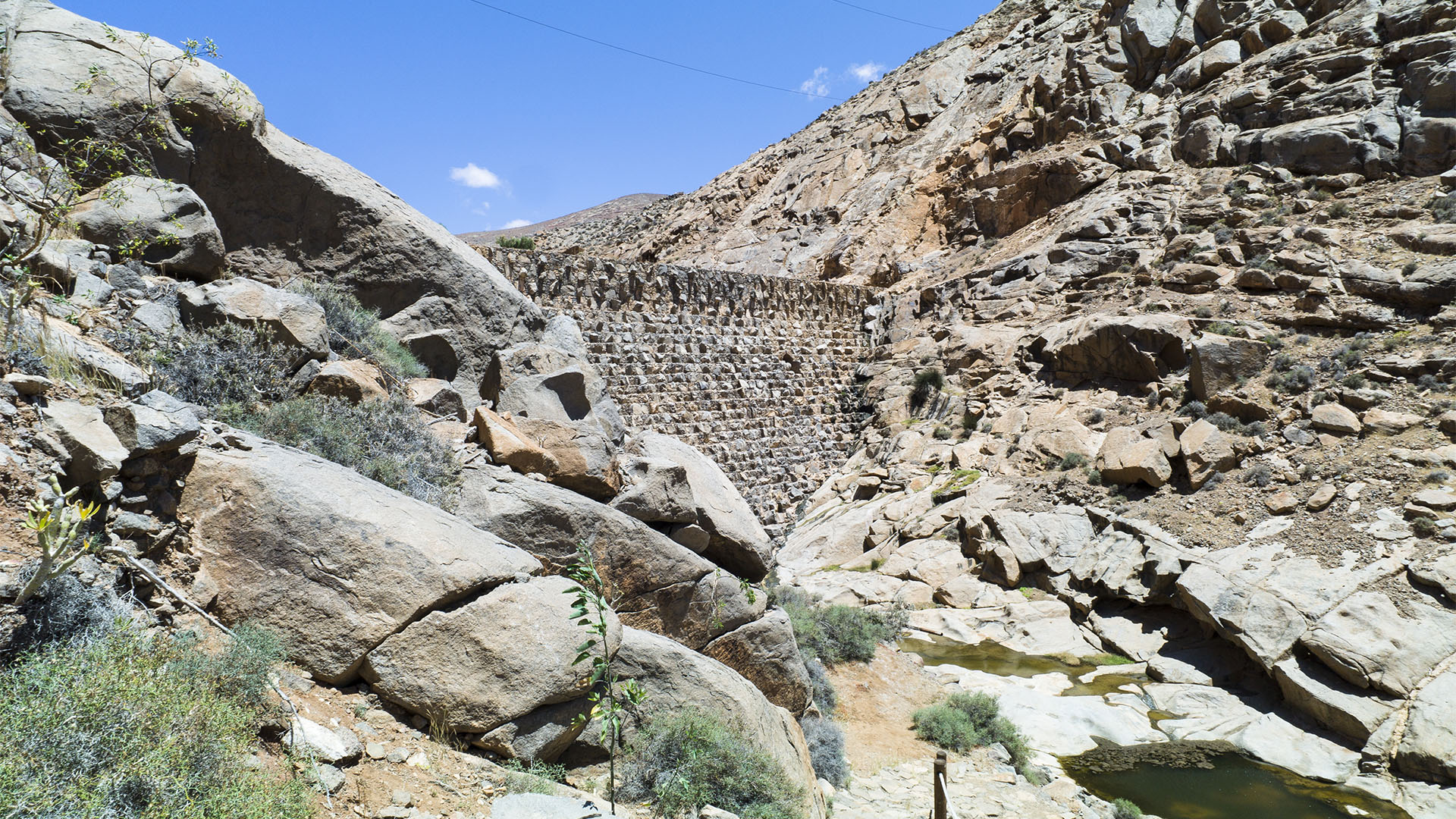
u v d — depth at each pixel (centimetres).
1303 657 1655
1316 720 1561
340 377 897
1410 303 2489
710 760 728
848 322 3688
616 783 703
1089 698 1692
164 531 593
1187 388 2605
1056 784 1304
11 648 448
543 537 898
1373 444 2123
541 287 2478
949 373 3294
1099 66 4241
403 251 1167
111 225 873
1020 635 2075
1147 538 2158
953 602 2277
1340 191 3061
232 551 623
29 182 825
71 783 383
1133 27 4225
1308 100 3347
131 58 973
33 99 895
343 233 1145
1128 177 3644
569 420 1062
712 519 1123
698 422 2778
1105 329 2831
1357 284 2592
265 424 788
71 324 718
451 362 1176
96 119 929
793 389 3216
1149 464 2353
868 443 3241
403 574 645
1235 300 2822
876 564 2528
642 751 734
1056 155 4031
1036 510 2455
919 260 4297
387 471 818
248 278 1005
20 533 506
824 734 1200
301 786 491
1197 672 1808
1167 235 3262
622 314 2655
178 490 628
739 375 2992
